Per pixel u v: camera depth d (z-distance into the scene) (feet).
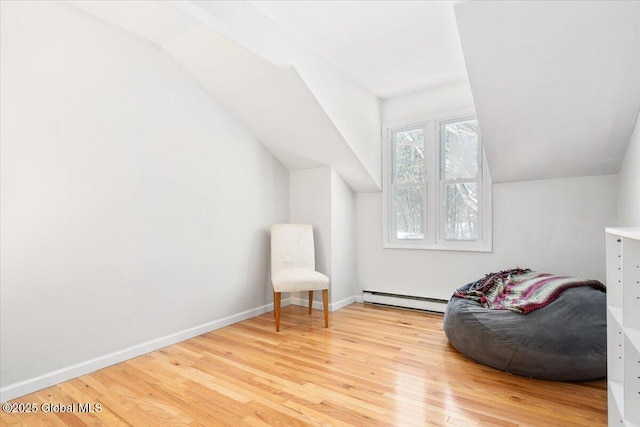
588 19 5.83
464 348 7.84
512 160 9.60
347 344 8.89
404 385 6.70
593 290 7.73
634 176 7.43
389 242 12.80
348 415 5.72
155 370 7.45
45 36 6.77
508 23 6.18
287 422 5.54
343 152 11.19
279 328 10.18
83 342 7.31
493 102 7.96
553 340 6.71
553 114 7.89
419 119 12.01
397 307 12.50
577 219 9.72
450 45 8.80
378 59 9.61
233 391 6.52
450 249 11.49
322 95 9.52
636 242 4.15
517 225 10.49
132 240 8.23
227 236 10.67
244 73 9.15
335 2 7.02
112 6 7.22
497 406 5.92
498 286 9.04
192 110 9.70
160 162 8.87
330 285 12.17
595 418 5.54
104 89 7.73
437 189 11.80
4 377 6.24
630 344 3.97
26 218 6.52
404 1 7.02
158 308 8.75
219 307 10.36
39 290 6.68
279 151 12.15
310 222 12.67
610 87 6.93
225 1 6.55
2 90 6.21
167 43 8.77
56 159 6.93
